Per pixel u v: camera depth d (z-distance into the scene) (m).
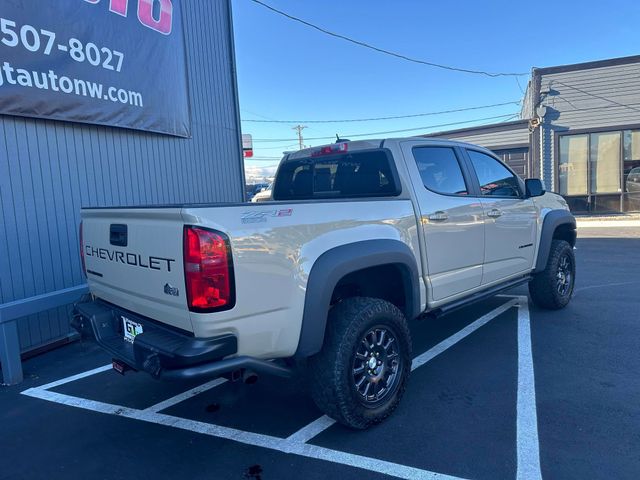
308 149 4.59
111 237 3.28
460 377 4.02
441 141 4.36
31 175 5.33
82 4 5.68
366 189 4.11
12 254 5.16
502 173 5.10
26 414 3.72
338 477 2.74
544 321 5.43
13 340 4.39
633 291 6.70
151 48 6.73
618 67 15.69
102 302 3.64
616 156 16.20
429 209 3.90
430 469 2.76
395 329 3.38
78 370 4.70
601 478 2.61
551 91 16.62
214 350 2.53
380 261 3.29
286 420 3.46
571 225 6.04
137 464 2.96
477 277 4.45
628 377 3.88
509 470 2.72
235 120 8.91
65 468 2.95
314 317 2.90
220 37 8.55
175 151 7.48
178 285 2.63
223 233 2.54
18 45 5.02
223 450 3.08
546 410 3.38
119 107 6.25
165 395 3.98
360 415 3.12
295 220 2.88
